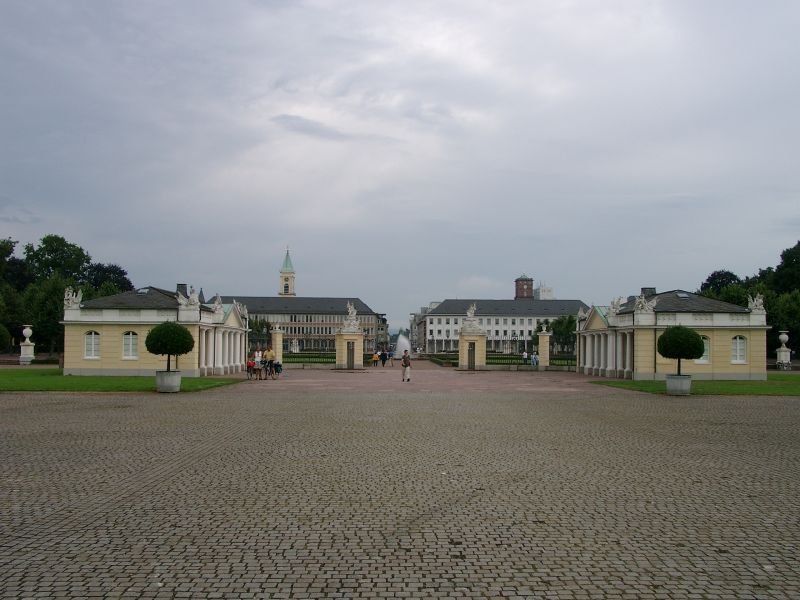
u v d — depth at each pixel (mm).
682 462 16781
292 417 26438
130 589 8195
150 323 57312
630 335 63375
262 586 8336
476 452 18125
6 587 8227
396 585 8422
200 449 18234
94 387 39938
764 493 13414
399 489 13562
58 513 11523
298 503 12352
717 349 60000
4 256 103688
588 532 10672
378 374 69250
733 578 8766
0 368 68188
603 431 22750
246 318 80312
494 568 9047
